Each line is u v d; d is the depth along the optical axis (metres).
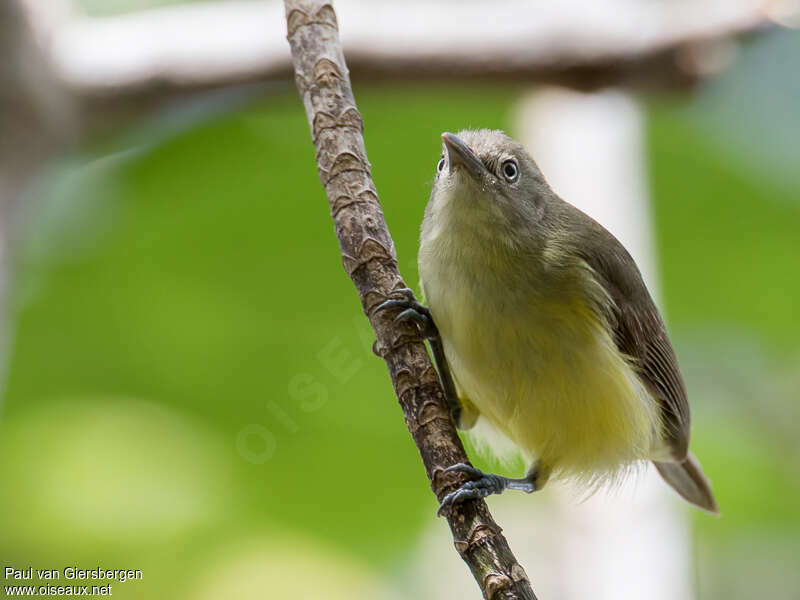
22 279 11.21
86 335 11.45
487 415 9.04
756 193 12.03
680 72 10.53
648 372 9.55
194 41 10.45
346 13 10.51
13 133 10.09
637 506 10.42
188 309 11.53
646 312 9.42
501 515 12.69
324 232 11.55
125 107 10.54
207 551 11.07
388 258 7.00
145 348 11.55
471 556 6.44
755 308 12.85
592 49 10.44
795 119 11.68
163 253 11.43
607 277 8.88
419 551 12.06
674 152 12.16
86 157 11.45
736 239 12.35
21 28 9.98
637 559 10.24
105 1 11.43
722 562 12.22
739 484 12.29
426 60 10.49
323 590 11.13
